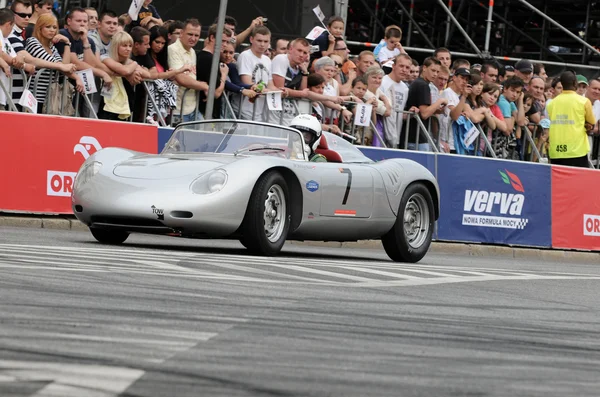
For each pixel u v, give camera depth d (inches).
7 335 279.9
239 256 634.2
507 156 1138.7
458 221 1039.6
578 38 1341.0
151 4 1124.5
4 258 489.7
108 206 631.8
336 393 238.8
